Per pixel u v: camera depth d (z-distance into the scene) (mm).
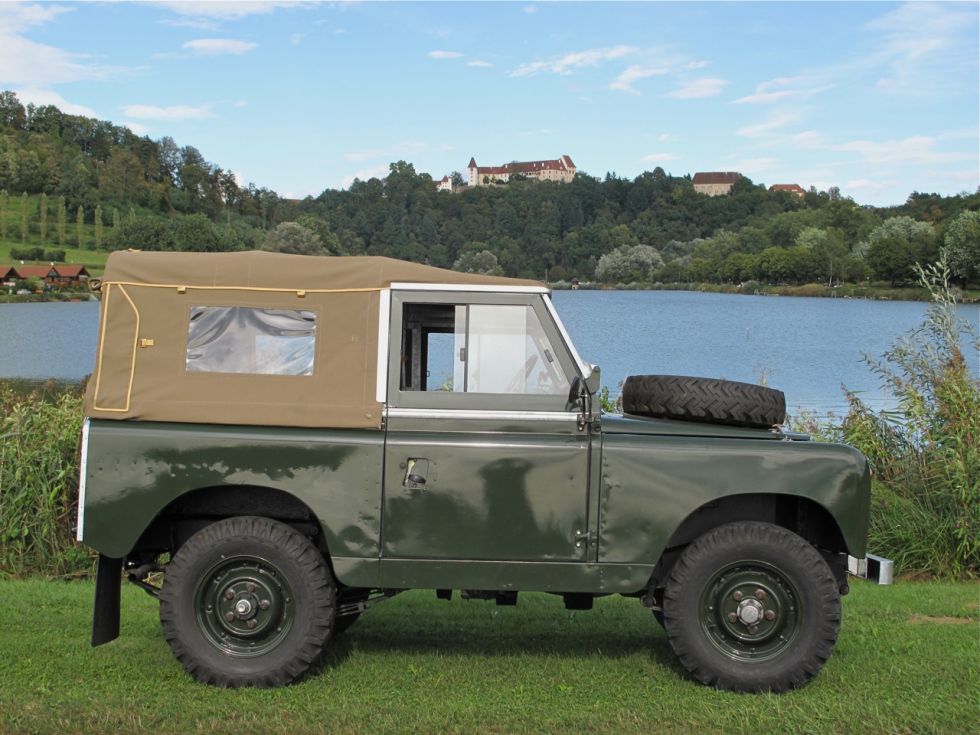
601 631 6352
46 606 6785
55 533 8938
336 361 5059
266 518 5082
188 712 4586
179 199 157125
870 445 10398
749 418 5266
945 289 11273
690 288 116438
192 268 5094
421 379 5191
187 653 4980
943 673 5418
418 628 6309
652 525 5016
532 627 6418
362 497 4988
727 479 5016
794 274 108750
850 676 5348
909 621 6812
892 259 94250
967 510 9102
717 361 30531
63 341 45625
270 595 5023
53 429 9227
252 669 4973
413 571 4996
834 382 25062
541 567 5004
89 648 5672
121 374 5023
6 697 4742
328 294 5090
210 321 5082
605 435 5113
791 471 5027
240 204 165875
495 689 5051
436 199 155250
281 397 5016
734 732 4477
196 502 5375
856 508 5035
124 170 155000
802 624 5047
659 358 31062
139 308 5066
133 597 7121
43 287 92000
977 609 7129
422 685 5113
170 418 4988
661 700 4891
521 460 5004
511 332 5137
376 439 5008
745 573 5086
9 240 120312
